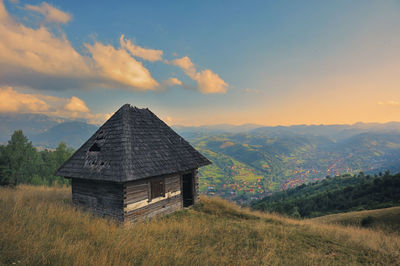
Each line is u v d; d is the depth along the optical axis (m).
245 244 8.07
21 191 14.75
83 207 10.98
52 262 4.50
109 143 11.18
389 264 7.54
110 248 5.67
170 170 11.64
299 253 7.72
